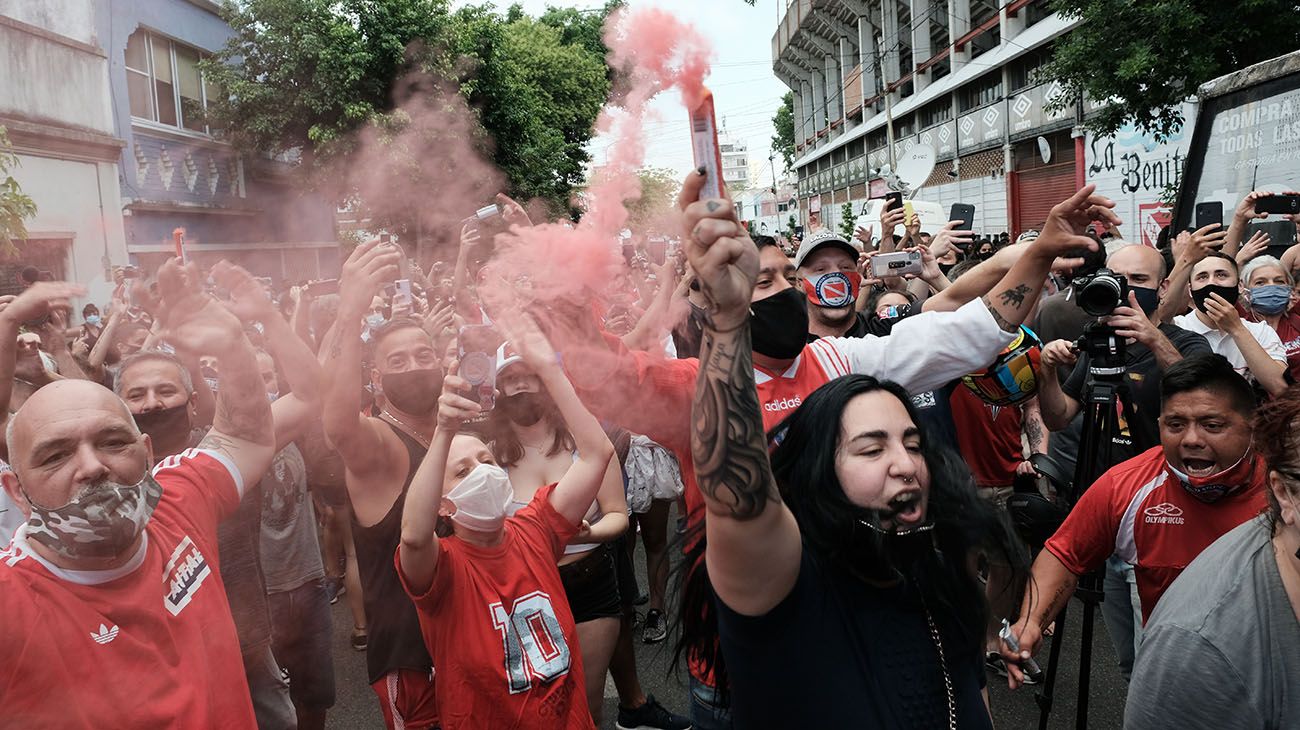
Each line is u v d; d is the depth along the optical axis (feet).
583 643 9.78
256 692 9.14
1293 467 4.68
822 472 5.01
